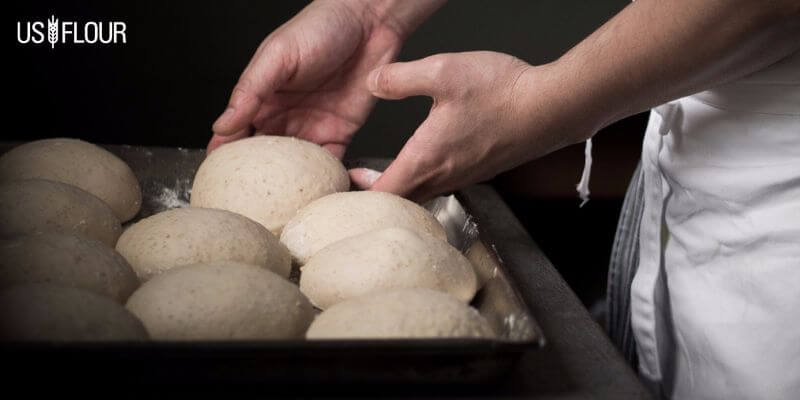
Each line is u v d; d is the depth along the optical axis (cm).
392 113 186
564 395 78
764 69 97
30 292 73
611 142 194
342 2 128
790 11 82
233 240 96
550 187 199
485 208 128
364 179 124
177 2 175
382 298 80
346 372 70
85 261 85
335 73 131
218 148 121
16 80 174
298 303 84
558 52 187
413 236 94
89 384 67
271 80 124
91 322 72
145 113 182
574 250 203
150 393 69
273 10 178
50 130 179
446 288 91
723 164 103
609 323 136
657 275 116
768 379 100
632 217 127
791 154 98
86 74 176
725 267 104
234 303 80
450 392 74
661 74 92
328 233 102
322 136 135
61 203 100
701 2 86
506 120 104
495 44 185
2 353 64
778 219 99
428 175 111
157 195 126
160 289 81
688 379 111
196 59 180
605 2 185
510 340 74
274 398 71
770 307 100
